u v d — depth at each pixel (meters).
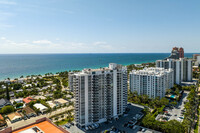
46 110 159.25
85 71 130.38
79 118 125.50
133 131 119.19
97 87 128.50
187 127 114.06
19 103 179.75
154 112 156.88
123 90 149.38
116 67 144.12
